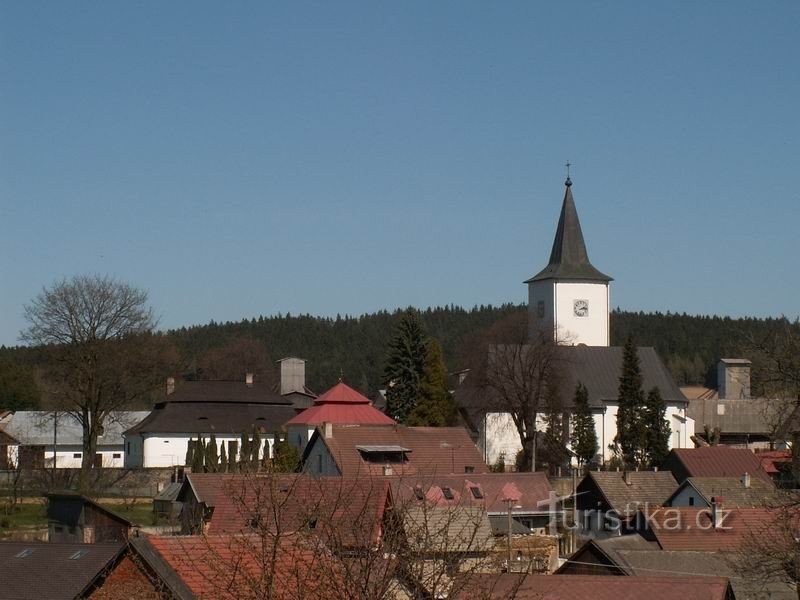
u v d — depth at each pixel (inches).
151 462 4626.0
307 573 832.3
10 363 6299.2
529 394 4288.9
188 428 4667.8
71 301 3607.3
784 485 1897.1
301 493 1055.0
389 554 829.8
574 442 4503.0
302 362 5733.3
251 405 4822.8
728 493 2728.8
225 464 3919.8
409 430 3353.8
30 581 1461.6
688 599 1441.9
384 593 801.6
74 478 3954.2
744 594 1807.3
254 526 900.6
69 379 3646.7
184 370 7194.9
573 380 5024.6
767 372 1626.5
